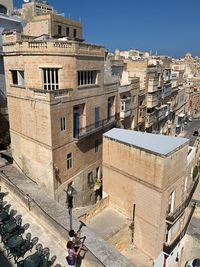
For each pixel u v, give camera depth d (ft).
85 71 91.91
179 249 88.22
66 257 40.78
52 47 79.77
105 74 119.24
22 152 100.17
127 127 134.00
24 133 95.40
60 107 83.35
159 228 68.69
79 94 90.38
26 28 158.20
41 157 89.25
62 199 92.68
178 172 71.51
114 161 75.77
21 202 58.54
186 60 585.22
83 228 49.85
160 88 173.88
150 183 66.90
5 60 95.25
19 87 90.99
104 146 78.33
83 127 96.73
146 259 70.90
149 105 157.38
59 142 86.17
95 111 101.24
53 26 153.69
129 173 71.97
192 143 230.27
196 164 141.49
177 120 247.50
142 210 70.85
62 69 82.74
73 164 95.25
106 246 45.01
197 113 366.22
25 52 83.87
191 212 111.65
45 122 82.79
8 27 129.39
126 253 72.59
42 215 51.39
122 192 75.82
